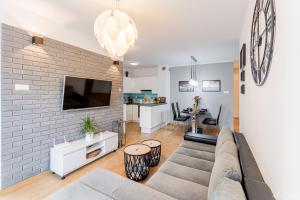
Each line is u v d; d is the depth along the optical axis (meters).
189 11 2.23
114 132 3.80
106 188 1.42
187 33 3.03
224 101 5.50
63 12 2.31
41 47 2.44
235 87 6.35
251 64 1.76
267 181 1.14
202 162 2.02
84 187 1.44
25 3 2.10
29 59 2.30
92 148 2.96
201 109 5.55
